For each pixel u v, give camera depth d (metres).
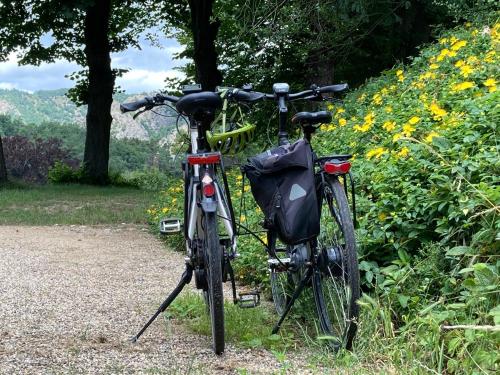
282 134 3.51
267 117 12.80
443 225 3.60
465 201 3.42
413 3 12.56
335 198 3.10
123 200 13.73
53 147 57.78
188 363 3.03
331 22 11.71
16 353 3.21
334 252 3.11
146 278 5.40
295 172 3.18
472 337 2.63
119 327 3.77
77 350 3.26
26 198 13.95
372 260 3.87
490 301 2.91
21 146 56.28
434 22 13.57
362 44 13.95
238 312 3.76
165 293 4.75
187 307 4.04
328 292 3.29
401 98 7.02
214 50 18.44
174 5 22.64
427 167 4.19
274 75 14.83
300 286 3.30
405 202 3.89
